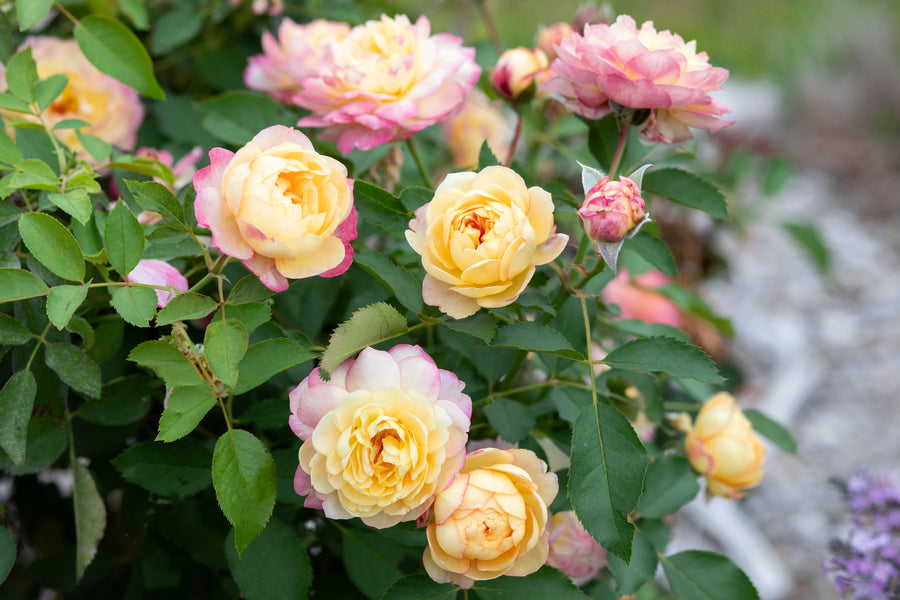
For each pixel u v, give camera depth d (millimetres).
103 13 1010
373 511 762
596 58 808
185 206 791
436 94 896
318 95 898
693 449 938
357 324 780
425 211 798
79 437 912
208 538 900
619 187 779
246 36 1130
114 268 787
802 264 2936
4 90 928
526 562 789
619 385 945
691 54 846
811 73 3938
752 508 2119
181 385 774
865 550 1095
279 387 917
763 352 2523
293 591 836
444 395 782
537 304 816
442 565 775
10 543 797
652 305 1315
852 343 2596
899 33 4027
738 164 1700
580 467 789
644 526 928
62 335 832
